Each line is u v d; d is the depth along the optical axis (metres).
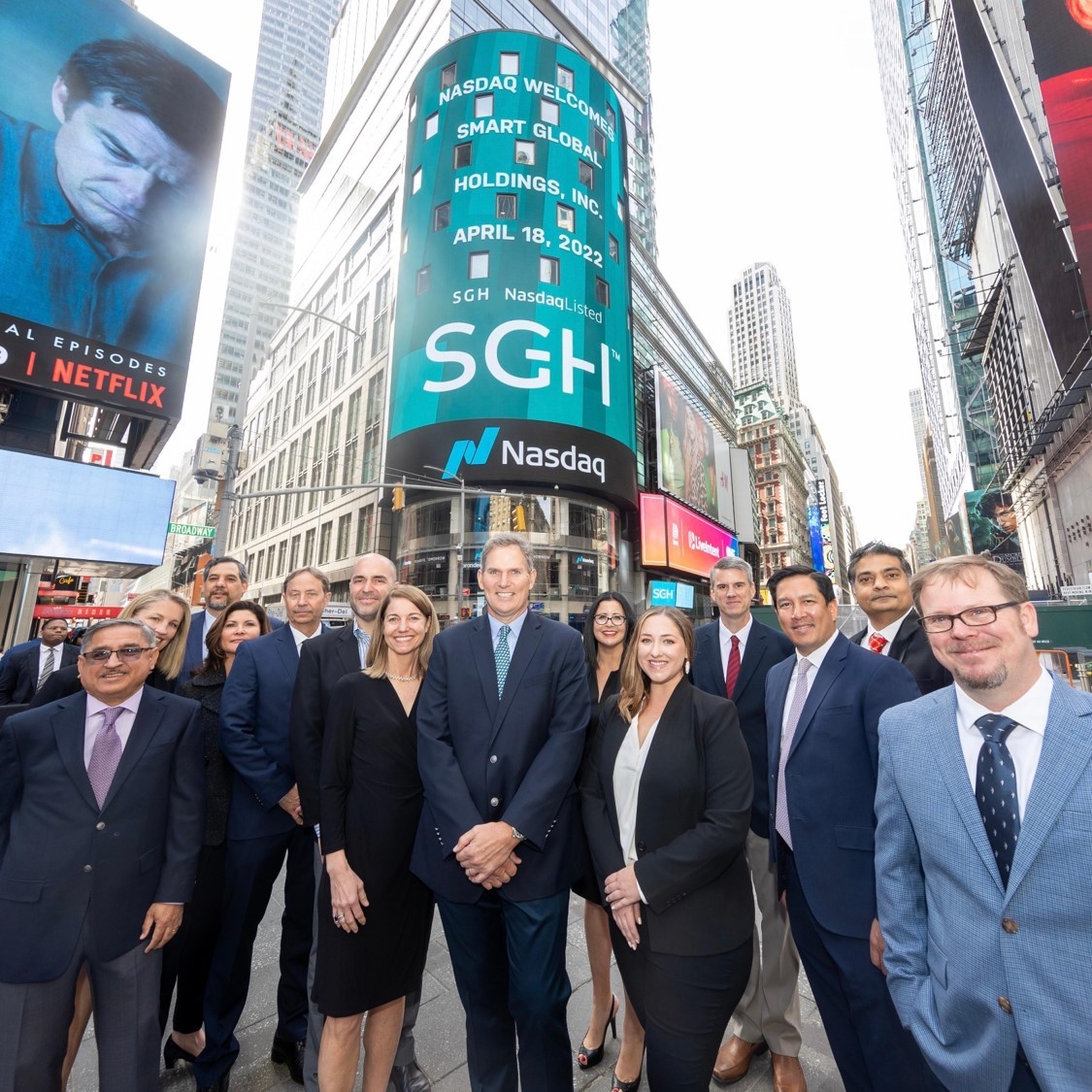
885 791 1.88
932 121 37.47
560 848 2.41
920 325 69.25
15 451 10.98
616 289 32.84
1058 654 9.65
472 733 2.46
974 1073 1.45
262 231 101.56
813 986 2.35
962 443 47.09
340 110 53.47
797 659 2.72
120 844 2.23
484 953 2.37
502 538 2.77
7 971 2.00
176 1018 2.75
